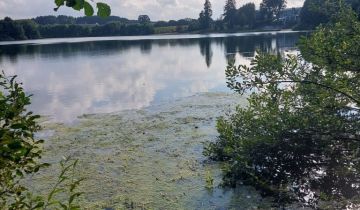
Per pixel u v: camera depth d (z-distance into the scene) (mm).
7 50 49906
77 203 6613
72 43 66375
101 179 7566
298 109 5762
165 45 53469
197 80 20516
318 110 5539
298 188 6070
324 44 5547
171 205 6500
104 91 18188
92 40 78250
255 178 6395
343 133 5473
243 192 6715
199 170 7816
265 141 5711
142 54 39875
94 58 36750
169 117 12125
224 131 7043
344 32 5734
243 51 35562
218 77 21250
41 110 14156
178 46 50250
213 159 8320
